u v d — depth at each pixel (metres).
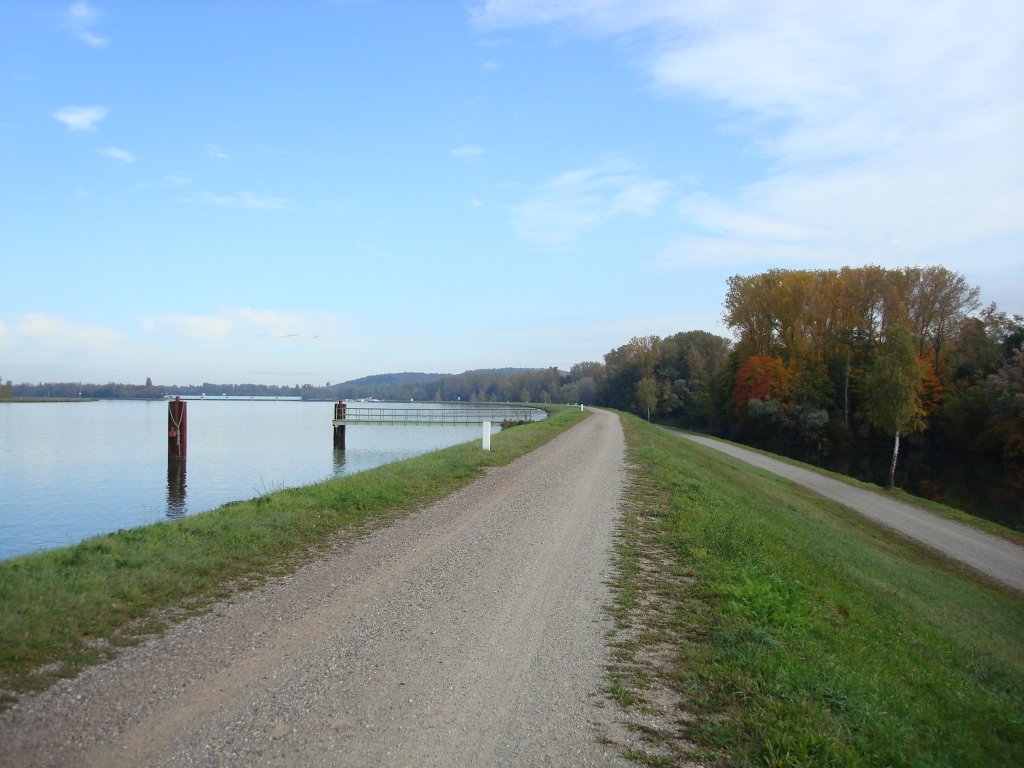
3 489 31.39
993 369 57.25
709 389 88.12
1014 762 6.14
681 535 11.22
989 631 14.48
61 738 4.18
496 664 5.70
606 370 142.00
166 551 8.56
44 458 45.41
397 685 5.19
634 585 8.29
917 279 61.75
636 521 12.36
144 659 5.52
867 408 50.62
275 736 4.31
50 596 6.56
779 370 65.31
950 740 5.91
